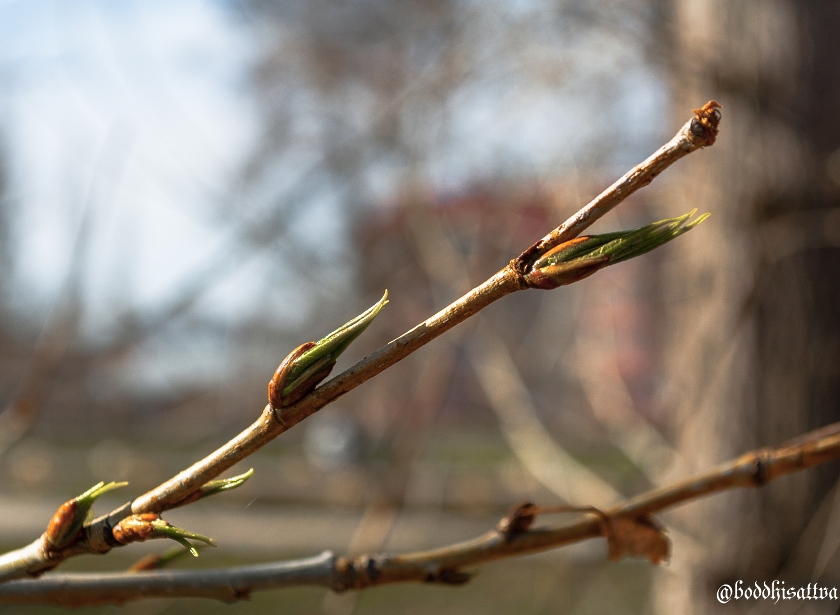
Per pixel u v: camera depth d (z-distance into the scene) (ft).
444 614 3.95
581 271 0.77
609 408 3.10
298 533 4.44
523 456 2.81
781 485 2.32
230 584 0.99
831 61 2.30
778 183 2.29
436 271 3.12
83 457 5.33
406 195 3.16
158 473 4.76
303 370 0.80
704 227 2.48
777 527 2.30
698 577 2.39
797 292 2.34
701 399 2.48
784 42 2.30
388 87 3.56
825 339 2.32
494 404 3.10
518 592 3.99
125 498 5.15
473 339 3.09
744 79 2.29
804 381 2.32
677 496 1.00
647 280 3.09
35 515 5.32
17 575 0.83
